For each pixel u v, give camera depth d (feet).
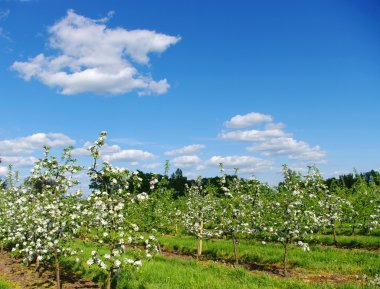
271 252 62.75
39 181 44.32
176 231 96.02
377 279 41.37
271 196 72.23
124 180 33.78
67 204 40.34
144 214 67.67
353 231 87.15
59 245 41.45
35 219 44.14
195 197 73.72
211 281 39.81
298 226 51.08
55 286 42.91
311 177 56.49
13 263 57.88
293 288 38.93
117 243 33.68
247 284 40.14
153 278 41.57
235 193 61.72
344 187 97.14
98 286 42.60
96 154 33.37
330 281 44.45
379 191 86.84
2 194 65.82
